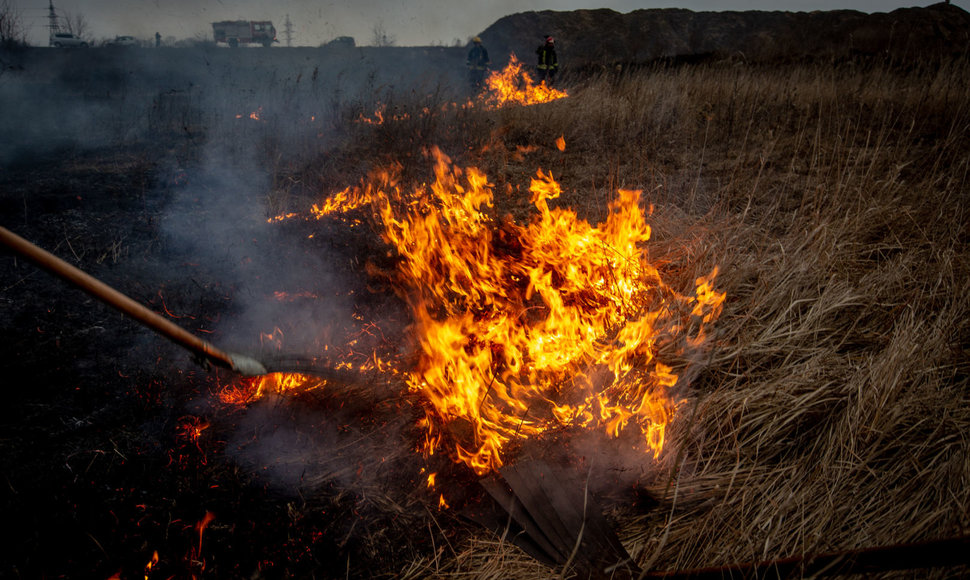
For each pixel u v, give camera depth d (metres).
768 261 3.83
